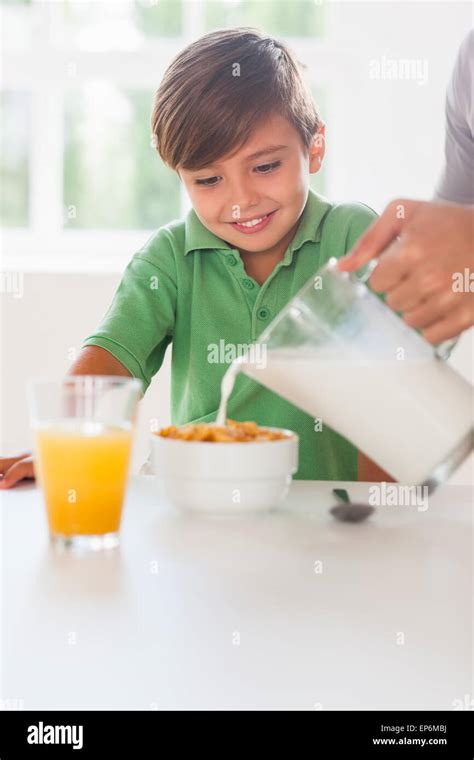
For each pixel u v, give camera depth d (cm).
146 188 258
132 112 255
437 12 236
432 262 79
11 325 235
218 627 54
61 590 60
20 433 237
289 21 249
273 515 82
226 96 108
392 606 58
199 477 78
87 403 70
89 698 46
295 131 114
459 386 81
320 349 80
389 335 79
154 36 252
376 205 246
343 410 81
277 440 80
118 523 71
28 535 74
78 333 235
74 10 252
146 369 119
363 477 115
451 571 66
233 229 116
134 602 58
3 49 252
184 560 67
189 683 47
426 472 80
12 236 260
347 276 79
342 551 71
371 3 241
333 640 52
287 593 60
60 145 257
